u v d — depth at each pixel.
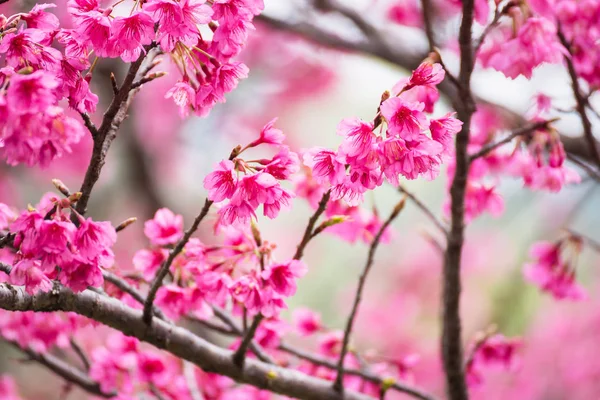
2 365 3.00
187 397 1.59
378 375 1.56
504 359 1.62
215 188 1.31
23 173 3.19
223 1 1.30
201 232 2.64
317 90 3.21
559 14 1.53
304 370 1.60
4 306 1.33
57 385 3.04
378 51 1.88
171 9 1.29
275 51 2.95
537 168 1.50
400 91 1.31
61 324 1.55
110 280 1.42
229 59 1.33
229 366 1.45
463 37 1.42
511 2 1.44
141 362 1.55
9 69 1.28
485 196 1.56
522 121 1.74
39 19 1.31
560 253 1.66
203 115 1.34
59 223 1.30
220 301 1.40
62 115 1.31
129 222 1.33
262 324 1.51
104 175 3.19
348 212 1.54
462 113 1.45
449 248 1.51
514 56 1.43
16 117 1.26
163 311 1.44
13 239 1.32
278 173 1.32
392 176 1.28
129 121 2.89
